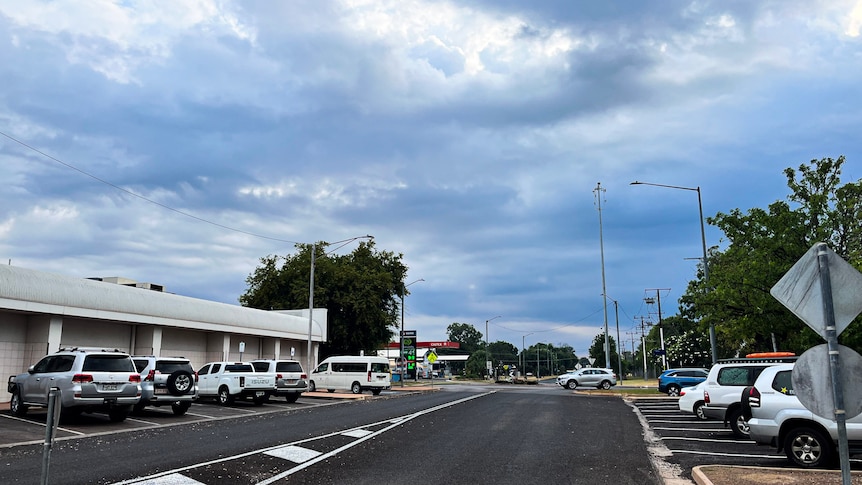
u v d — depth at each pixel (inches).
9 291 978.1
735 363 701.9
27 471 439.8
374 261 2522.1
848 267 270.7
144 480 412.2
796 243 935.7
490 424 789.9
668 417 932.0
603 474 458.6
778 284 282.7
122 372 754.8
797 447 480.1
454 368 6131.9
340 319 2234.3
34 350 1064.8
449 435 674.8
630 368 5575.8
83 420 792.9
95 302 1144.8
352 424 783.1
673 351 3137.3
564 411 1008.9
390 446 587.8
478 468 477.4
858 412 262.7
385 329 2335.1
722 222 1006.4
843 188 947.3
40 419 772.6
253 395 1138.7
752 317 960.9
